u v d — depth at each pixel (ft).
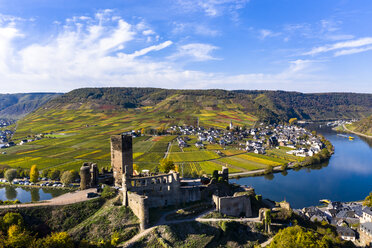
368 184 604.49
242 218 330.95
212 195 342.64
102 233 272.72
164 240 262.88
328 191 560.61
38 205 297.33
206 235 285.43
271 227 322.55
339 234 369.30
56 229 278.67
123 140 346.13
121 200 314.14
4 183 545.44
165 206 325.42
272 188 569.64
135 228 279.90
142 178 314.76
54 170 572.92
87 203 311.27
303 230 306.96
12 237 238.27
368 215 400.88
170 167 495.00
